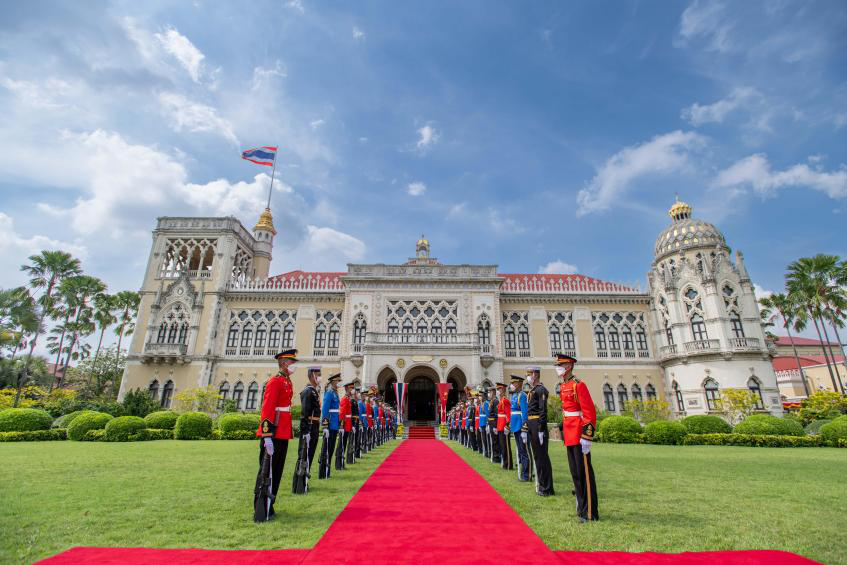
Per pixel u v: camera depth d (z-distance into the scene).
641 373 40.34
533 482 10.43
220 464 13.02
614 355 41.22
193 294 41.31
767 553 5.38
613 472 12.09
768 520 6.88
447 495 8.79
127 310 54.06
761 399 34.00
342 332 39.78
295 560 5.11
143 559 5.08
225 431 23.86
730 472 12.09
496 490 9.34
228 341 41.31
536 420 9.06
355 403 15.12
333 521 6.78
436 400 38.19
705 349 35.97
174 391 38.72
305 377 39.72
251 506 7.64
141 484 9.63
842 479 10.88
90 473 11.10
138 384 39.03
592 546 5.65
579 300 42.75
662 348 39.97
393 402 42.47
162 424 25.52
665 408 35.62
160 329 40.78
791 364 54.91
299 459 9.11
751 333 35.44
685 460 15.05
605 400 39.66
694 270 38.25
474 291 40.72
